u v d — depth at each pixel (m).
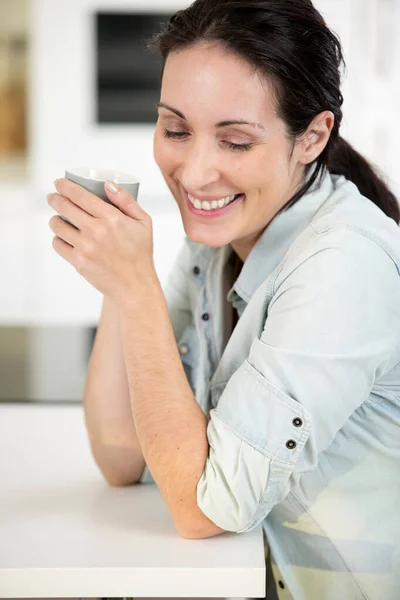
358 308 1.39
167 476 1.42
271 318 1.43
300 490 1.52
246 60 1.38
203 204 1.48
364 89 4.30
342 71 1.58
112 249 1.46
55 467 1.74
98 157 4.82
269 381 1.37
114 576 1.29
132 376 1.49
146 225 1.48
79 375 2.38
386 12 4.24
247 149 1.42
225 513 1.37
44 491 1.61
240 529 1.40
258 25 1.37
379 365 1.42
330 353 1.37
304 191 1.56
